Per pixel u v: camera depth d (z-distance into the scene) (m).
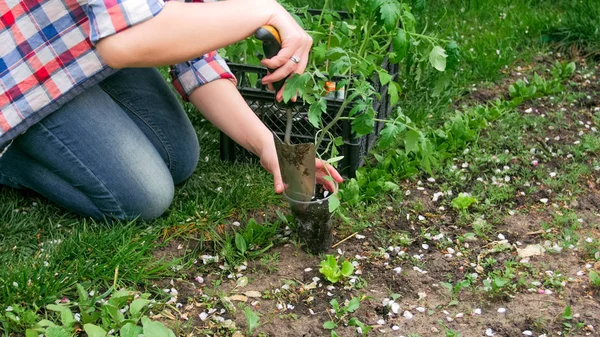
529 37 2.16
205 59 1.33
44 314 1.16
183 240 1.35
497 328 1.16
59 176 1.34
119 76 1.37
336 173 1.27
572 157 1.63
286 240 1.35
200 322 1.17
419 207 1.45
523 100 1.87
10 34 1.19
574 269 1.29
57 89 1.21
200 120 1.71
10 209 1.39
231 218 1.41
